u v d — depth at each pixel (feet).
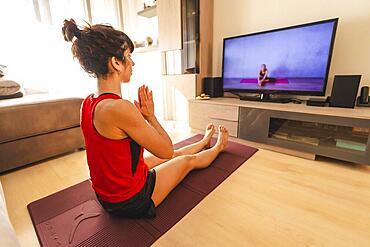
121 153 2.71
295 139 5.75
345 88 5.22
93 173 2.95
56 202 3.85
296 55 5.81
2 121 4.93
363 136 4.90
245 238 2.96
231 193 4.00
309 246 2.81
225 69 7.52
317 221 3.25
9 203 3.95
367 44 5.39
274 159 5.49
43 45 7.79
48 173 5.13
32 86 7.79
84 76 8.67
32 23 7.44
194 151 5.24
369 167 4.96
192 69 8.36
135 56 10.82
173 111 10.11
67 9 8.21
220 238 2.97
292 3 6.34
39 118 5.53
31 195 4.21
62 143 6.07
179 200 3.78
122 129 2.52
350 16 5.50
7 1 6.90
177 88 8.59
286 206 3.60
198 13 7.62
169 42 8.32
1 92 6.04
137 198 3.06
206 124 7.53
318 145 5.31
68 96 6.28
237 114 6.52
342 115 4.63
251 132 6.33
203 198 3.84
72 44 2.50
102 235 3.03
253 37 6.53
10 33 7.09
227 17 7.84
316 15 6.01
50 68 8.05
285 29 5.84
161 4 8.16
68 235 3.05
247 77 7.00
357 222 3.21
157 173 3.53
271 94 6.67
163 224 3.22
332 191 4.01
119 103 2.43
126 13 10.16
